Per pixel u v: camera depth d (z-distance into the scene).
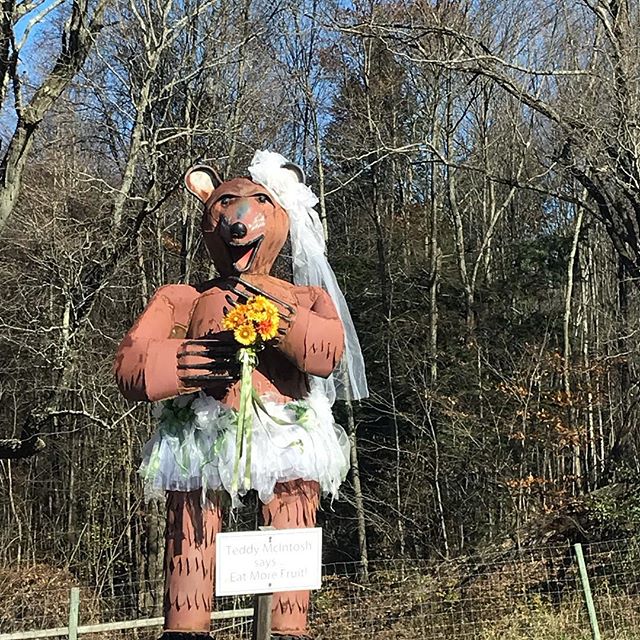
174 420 3.84
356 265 17.84
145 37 11.71
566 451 13.34
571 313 16.17
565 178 13.56
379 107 17.59
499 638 9.49
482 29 14.79
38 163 12.04
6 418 15.70
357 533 15.70
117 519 15.68
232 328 3.61
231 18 14.01
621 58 9.84
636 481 11.30
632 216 12.04
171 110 13.51
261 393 3.85
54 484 17.02
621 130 9.91
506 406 13.34
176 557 3.80
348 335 4.46
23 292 10.80
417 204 20.05
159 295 4.00
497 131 18.36
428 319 16.45
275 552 3.55
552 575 10.67
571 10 14.84
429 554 13.98
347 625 9.97
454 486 13.95
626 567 10.40
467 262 18.80
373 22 12.77
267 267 4.12
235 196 4.12
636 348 12.57
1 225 8.28
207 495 3.82
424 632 9.65
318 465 3.87
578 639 9.18
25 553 16.11
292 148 17.62
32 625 13.03
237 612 7.47
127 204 12.77
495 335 15.68
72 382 10.56
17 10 8.17
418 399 14.80
